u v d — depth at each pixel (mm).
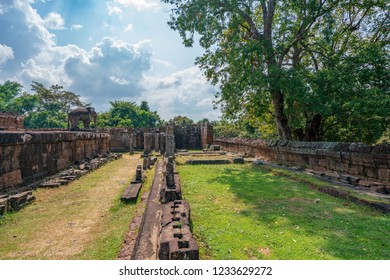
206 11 11875
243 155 15547
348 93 9703
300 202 5574
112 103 51344
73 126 19734
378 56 9180
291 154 10984
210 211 4914
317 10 11195
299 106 11141
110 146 25844
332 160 8344
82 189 7527
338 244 3482
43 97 46188
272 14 12781
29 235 4293
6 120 19453
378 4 10750
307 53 13750
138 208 5469
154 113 56156
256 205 5332
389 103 8289
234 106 13734
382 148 6414
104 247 3760
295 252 3260
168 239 3068
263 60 11672
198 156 15523
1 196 5789
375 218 4500
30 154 7867
